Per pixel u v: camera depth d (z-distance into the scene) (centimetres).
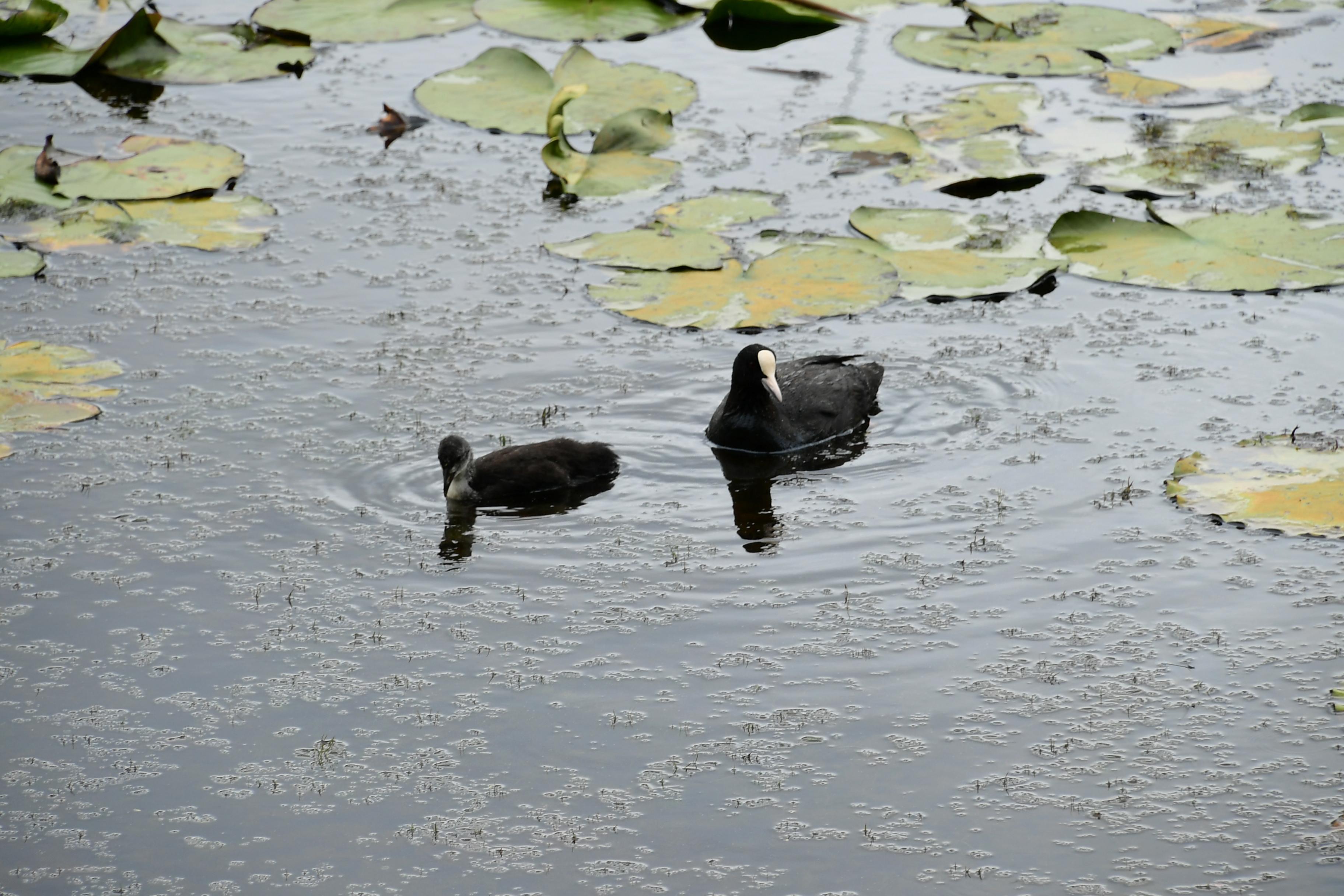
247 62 2067
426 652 1011
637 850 842
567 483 1220
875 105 1936
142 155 1770
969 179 1728
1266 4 2267
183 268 1552
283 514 1167
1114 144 1812
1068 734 929
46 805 878
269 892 814
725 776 898
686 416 1323
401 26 2188
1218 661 991
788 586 1081
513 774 902
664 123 1844
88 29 2173
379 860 837
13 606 1054
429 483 1217
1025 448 1255
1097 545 1117
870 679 980
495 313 1472
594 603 1065
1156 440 1252
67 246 1591
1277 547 1104
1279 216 1612
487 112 1920
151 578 1088
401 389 1344
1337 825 850
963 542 1129
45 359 1373
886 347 1421
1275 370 1354
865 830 854
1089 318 1461
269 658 1006
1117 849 837
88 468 1218
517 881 820
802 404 1288
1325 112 1847
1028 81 2009
